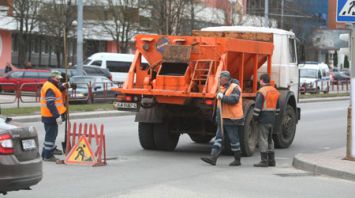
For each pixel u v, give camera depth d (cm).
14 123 863
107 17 5825
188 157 1505
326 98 4781
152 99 1473
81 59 3778
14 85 3462
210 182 1135
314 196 1027
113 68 5147
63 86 1385
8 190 796
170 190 1042
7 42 5875
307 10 8362
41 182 1088
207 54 1438
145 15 5481
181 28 4944
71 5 5397
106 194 991
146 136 1597
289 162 1453
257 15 7250
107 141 1800
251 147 1526
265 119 1345
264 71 1652
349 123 1353
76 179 1131
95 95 3397
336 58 11862
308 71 5594
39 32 5544
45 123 1348
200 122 1571
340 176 1216
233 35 1631
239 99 1341
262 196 1012
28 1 5309
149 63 1508
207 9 5850
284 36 1789
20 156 816
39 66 6250
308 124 2588
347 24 1444
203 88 1438
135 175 1198
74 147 1324
